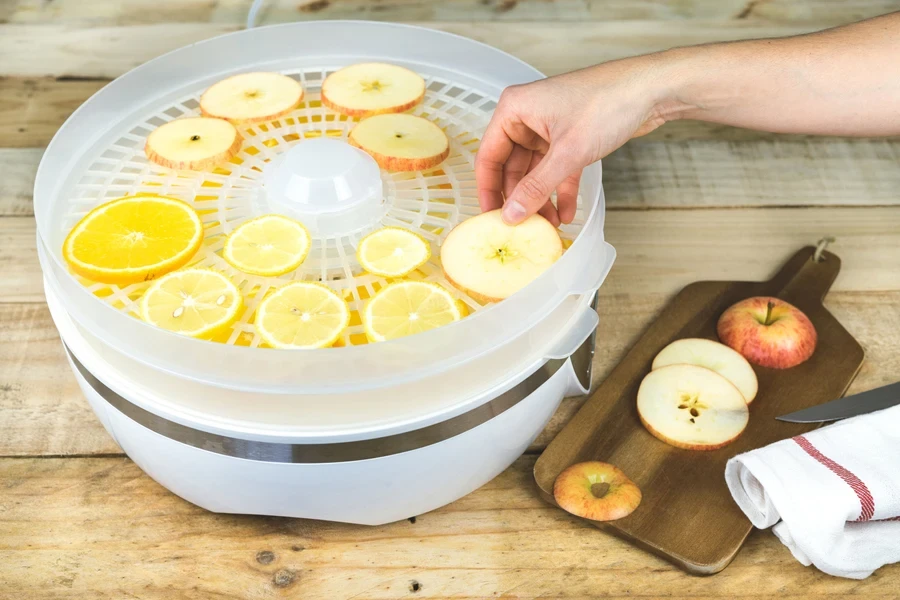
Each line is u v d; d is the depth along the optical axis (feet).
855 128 2.81
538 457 2.70
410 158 2.74
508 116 2.58
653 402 2.76
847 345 3.02
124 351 2.16
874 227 3.56
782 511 2.35
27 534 2.47
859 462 2.42
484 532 2.52
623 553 2.47
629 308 3.21
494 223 2.48
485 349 2.17
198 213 2.70
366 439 2.15
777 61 2.66
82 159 2.80
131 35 4.32
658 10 4.55
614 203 3.62
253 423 2.16
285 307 2.27
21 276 3.26
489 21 4.42
